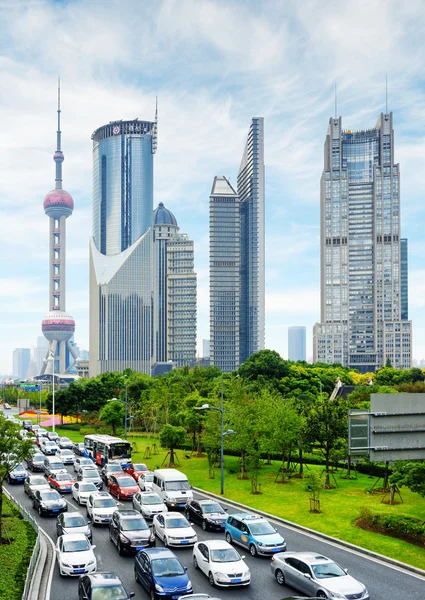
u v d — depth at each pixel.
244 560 31.73
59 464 58.12
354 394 92.06
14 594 25.11
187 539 33.41
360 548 33.19
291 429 54.22
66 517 34.94
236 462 66.38
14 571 28.23
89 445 71.44
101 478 54.53
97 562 31.19
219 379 114.06
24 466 63.88
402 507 43.12
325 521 39.34
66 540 30.23
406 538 34.97
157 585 25.17
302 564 26.91
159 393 92.62
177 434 64.81
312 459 64.06
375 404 23.72
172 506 42.78
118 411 90.69
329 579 25.67
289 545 34.34
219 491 50.25
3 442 34.34
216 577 27.30
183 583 25.45
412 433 24.05
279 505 44.53
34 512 43.62
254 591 26.97
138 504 41.47
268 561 31.58
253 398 72.50
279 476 56.72
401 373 198.50
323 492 48.84
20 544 32.75
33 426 104.81
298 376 133.50
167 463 66.88
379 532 36.44
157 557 26.97
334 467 60.81
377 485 51.44
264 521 34.00
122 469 55.62
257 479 54.88
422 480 37.59
